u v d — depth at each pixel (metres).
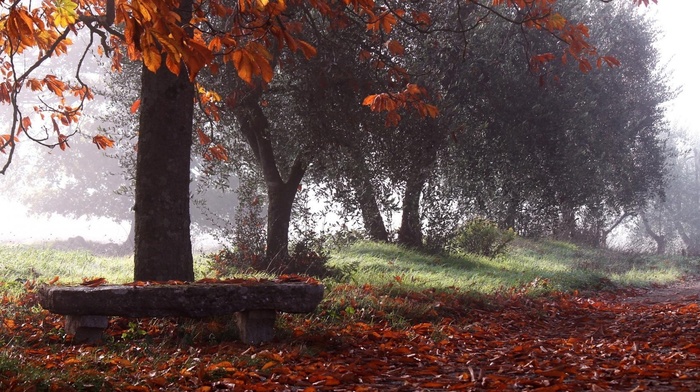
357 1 6.00
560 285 16.05
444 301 10.77
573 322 10.80
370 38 14.02
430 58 16.56
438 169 20.11
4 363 5.04
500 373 5.84
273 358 6.12
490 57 20.78
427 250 22.14
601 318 11.29
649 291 18.23
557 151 24.23
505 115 22.05
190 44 4.38
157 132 8.80
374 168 16.20
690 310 11.45
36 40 9.16
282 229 16.28
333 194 17.19
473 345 7.81
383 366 6.20
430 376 5.80
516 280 16.67
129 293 6.80
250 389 4.94
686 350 7.17
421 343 7.53
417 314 9.68
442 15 16.17
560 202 26.17
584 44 8.72
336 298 9.73
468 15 20.42
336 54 13.64
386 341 7.64
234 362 5.91
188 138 8.98
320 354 6.72
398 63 15.74
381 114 14.88
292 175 16.34
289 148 16.62
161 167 8.78
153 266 8.73
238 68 4.64
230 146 17.20
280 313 8.51
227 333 7.50
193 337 7.26
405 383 5.34
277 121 15.86
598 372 5.73
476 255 22.70
